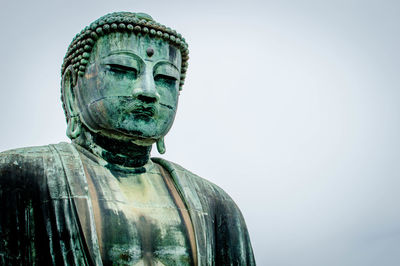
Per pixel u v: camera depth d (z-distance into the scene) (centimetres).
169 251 938
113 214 921
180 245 948
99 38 1003
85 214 891
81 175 922
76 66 1019
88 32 1005
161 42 1011
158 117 997
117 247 904
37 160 934
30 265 893
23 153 943
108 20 997
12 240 898
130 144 993
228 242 1038
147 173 1009
